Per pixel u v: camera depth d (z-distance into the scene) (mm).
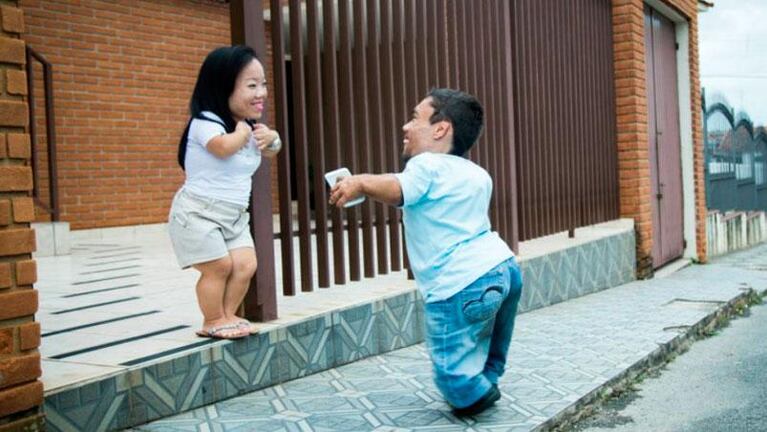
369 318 4723
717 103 15461
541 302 6867
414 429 3430
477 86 6105
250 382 3916
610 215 8906
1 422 2768
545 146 7379
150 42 10062
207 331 3850
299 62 4496
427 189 3367
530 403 3869
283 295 4684
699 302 7211
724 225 13414
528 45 7133
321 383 4125
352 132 4828
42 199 8922
